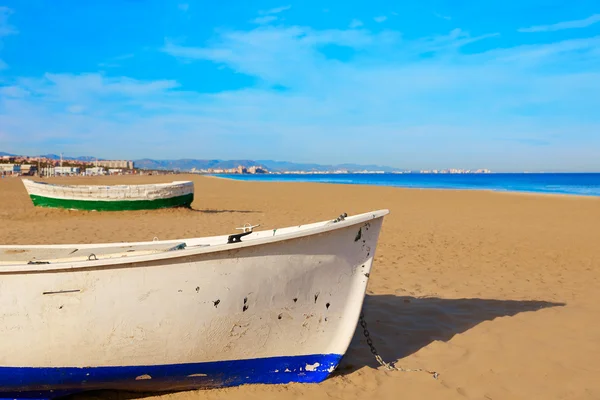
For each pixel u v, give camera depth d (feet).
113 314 11.15
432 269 27.32
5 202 69.67
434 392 12.16
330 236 12.27
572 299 21.34
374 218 12.75
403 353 14.94
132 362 11.47
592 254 33.32
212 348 11.76
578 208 67.87
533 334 16.43
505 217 56.75
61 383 11.57
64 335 11.16
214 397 11.86
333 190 115.44
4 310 11.05
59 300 11.07
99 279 11.05
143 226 42.78
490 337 16.14
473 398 11.90
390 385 12.55
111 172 391.65
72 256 13.87
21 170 325.62
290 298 12.21
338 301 12.80
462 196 92.22
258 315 11.96
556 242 38.32
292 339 12.45
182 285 11.30
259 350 12.19
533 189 156.76
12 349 11.21
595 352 14.78
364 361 14.23
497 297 21.45
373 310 19.20
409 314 18.71
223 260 11.43
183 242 16.51
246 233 13.30
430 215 58.39
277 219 51.26
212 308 11.53
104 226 42.60
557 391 12.28
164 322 11.33
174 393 12.19
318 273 12.41
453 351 15.01
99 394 12.13
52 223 44.98
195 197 92.94
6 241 33.73
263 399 11.69
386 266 27.81
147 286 11.17
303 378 12.75
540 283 24.58
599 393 12.13
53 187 52.54
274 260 11.84
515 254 32.86
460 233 42.57
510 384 12.69
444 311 19.06
